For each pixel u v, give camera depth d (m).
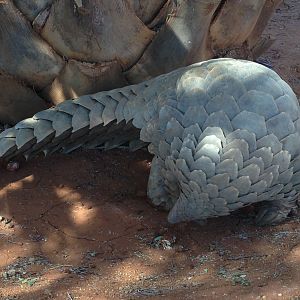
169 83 2.05
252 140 1.89
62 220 2.08
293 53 3.16
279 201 2.04
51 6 2.11
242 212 2.12
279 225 2.08
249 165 1.88
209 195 1.90
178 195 2.06
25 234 2.04
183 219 1.99
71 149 2.30
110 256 1.97
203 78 1.98
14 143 2.17
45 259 1.96
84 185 2.21
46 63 2.19
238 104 1.92
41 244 2.01
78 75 2.19
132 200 2.16
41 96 2.29
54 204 2.13
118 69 2.20
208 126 1.92
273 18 3.66
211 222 2.08
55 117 2.16
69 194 2.17
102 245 2.01
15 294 1.84
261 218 2.07
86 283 1.88
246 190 1.90
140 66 2.21
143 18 2.16
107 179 2.24
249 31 2.34
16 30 2.13
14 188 2.18
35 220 2.08
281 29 3.48
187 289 1.85
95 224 2.07
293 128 1.93
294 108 1.96
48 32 2.14
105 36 2.12
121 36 2.15
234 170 1.88
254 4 2.27
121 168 2.28
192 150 1.92
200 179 1.89
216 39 2.29
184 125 1.95
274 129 1.91
